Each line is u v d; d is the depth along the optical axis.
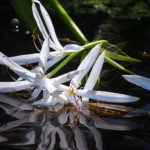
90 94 0.90
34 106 0.94
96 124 0.87
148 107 0.93
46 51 0.91
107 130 0.85
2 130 0.84
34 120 0.88
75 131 0.84
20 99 0.96
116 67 1.10
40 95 0.98
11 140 0.81
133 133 0.84
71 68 1.11
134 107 0.93
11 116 0.89
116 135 0.83
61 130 0.85
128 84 1.05
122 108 0.93
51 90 0.88
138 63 1.18
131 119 0.89
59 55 1.00
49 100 0.90
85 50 1.12
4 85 0.91
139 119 0.89
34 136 0.82
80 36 1.19
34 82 0.89
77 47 0.98
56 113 0.91
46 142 0.81
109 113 0.91
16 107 0.93
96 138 0.83
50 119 0.89
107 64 1.18
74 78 0.91
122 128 0.86
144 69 1.14
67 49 0.99
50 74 0.97
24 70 0.90
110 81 1.06
